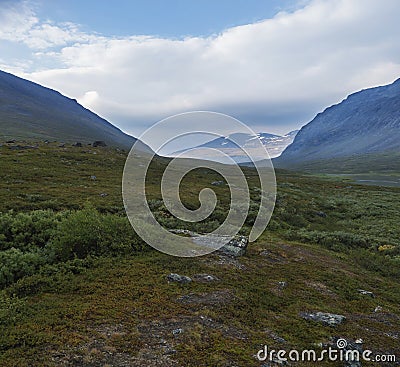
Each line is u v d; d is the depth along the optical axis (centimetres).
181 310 906
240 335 820
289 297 1128
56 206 2492
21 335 715
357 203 4122
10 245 1285
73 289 996
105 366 639
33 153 5181
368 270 1714
